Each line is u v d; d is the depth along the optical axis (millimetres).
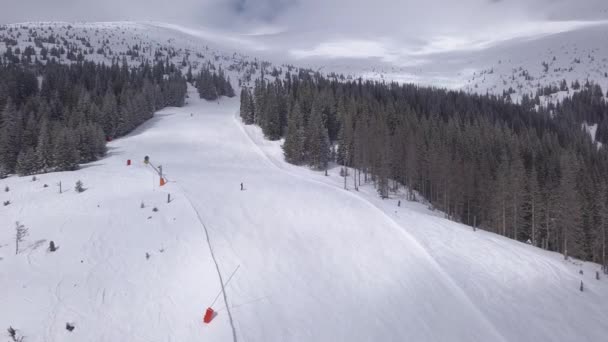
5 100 81125
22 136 60688
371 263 25359
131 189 38875
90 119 73750
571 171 46094
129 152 67625
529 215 46312
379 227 31422
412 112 86375
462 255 27391
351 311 19953
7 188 38938
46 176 45469
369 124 68312
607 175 52281
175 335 17000
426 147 60250
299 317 19078
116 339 16609
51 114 80438
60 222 29469
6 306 18578
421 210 47312
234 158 66688
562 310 21812
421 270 24500
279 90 97250
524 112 117125
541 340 18750
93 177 44375
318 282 22625
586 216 43188
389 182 60719
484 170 52781
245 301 19797
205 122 97375
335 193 41938
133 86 114562
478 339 18156
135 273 22156
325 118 75812
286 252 26125
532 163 56531
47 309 18438
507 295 22609
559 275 26422
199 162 61594
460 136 68312
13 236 27141
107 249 25016
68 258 23703
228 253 24859
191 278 21609
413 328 18766
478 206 51500
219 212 32938
